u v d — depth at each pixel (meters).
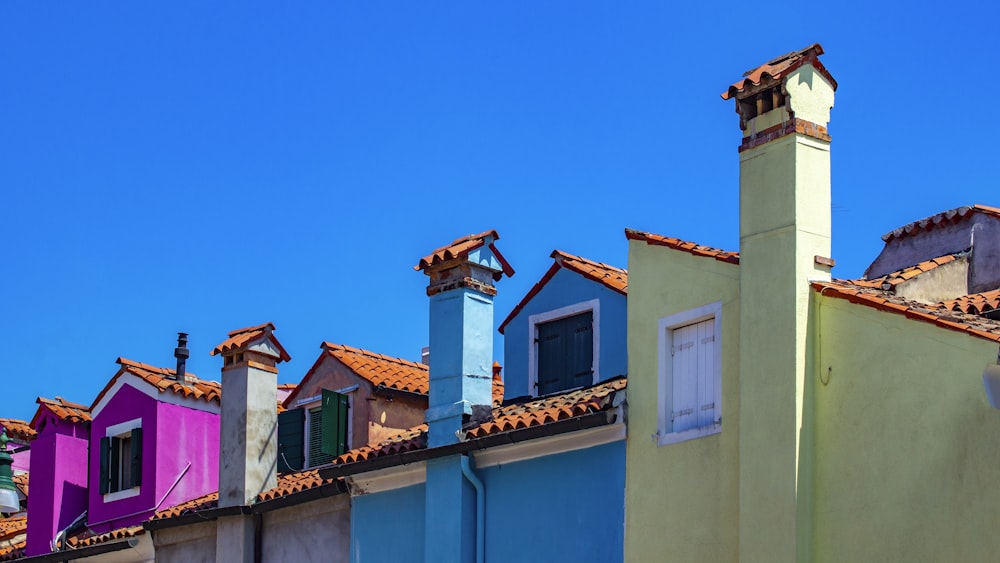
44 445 29.48
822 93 17.80
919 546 15.51
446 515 20.56
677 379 18.62
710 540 17.53
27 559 27.38
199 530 24.80
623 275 22.39
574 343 21.94
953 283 21.78
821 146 17.58
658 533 18.20
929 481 15.56
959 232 23.62
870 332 16.44
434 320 21.73
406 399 26.89
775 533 16.50
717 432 17.80
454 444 20.48
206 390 28.72
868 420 16.25
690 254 18.72
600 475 19.11
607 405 18.97
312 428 27.06
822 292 16.91
